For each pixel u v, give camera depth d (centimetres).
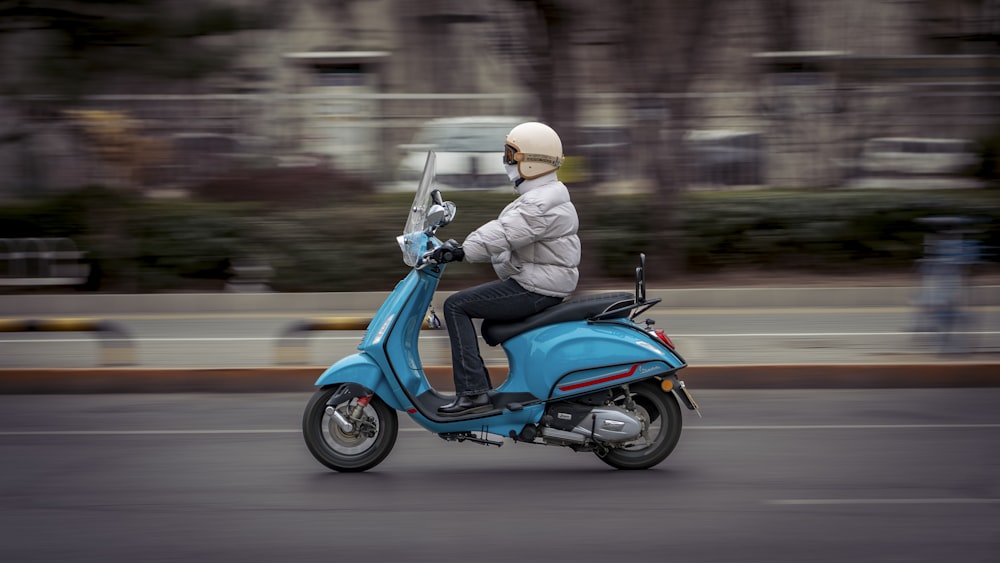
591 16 1488
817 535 496
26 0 1327
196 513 534
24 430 734
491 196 1530
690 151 1605
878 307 1347
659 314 1291
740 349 1006
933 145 1634
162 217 1513
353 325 898
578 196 1523
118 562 462
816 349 1003
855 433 711
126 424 754
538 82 1530
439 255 600
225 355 1012
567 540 491
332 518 526
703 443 686
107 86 1463
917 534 497
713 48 1578
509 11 1516
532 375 609
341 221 1491
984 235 1505
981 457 643
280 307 1391
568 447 673
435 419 607
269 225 1497
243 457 654
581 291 1458
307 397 861
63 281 1503
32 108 1535
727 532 502
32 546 484
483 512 536
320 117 1614
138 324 1260
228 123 1592
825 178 1628
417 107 1625
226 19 1365
